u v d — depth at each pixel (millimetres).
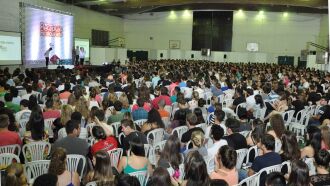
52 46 17969
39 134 5145
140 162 3846
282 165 4012
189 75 13391
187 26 30469
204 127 6125
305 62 25750
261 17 28547
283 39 28125
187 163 2979
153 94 9586
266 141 4078
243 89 9633
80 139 4512
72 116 5461
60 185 3324
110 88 8359
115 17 29750
